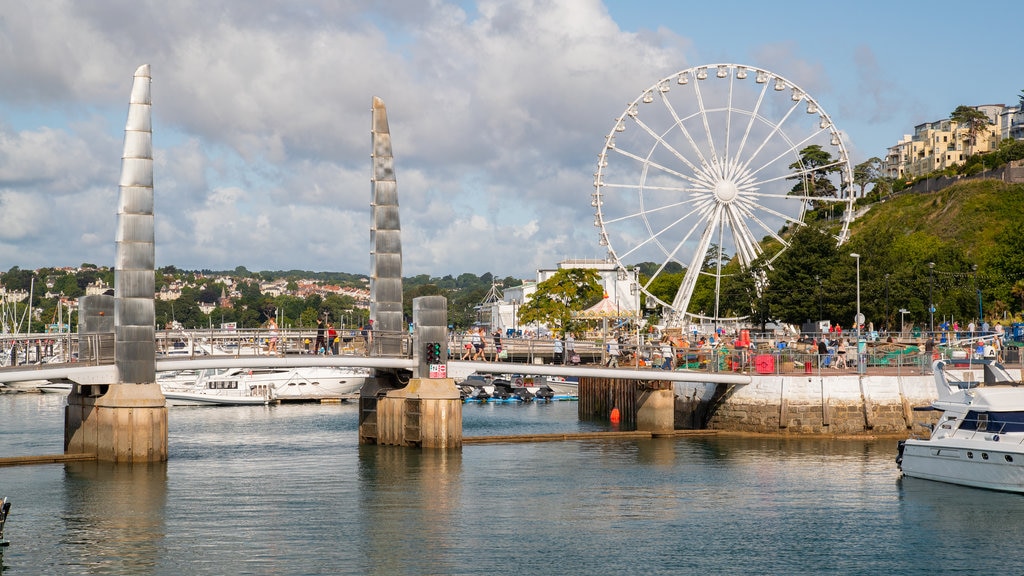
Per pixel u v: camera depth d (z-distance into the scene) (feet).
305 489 220.43
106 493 214.07
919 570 165.58
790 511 202.08
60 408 433.89
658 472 241.96
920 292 463.01
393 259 281.33
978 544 179.01
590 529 187.93
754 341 356.18
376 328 280.72
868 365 308.60
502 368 278.46
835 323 443.32
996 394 221.25
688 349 319.68
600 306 442.91
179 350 463.83
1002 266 513.86
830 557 172.14
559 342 310.45
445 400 269.44
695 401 325.83
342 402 458.50
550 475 237.25
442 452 268.82
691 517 197.57
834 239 462.60
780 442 290.15
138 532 183.93
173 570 162.20
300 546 175.63
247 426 349.82
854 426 299.17
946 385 234.79
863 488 222.69
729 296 467.93
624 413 361.30
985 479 217.56
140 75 242.78
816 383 301.02
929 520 194.39
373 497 212.84
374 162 279.90
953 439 224.53
